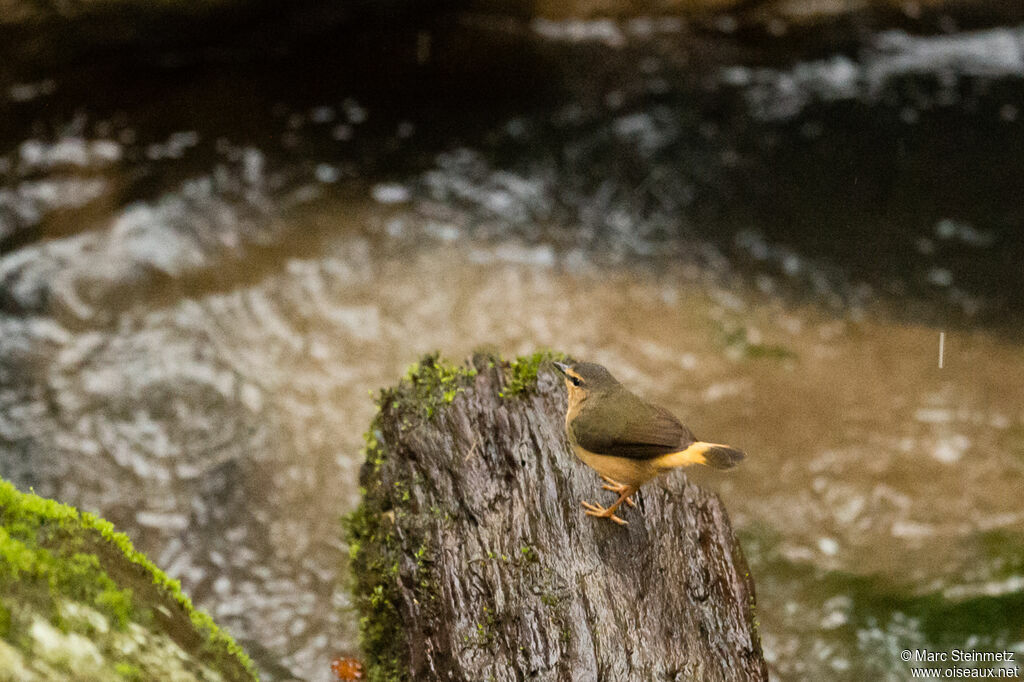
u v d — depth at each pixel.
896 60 19.03
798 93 18.08
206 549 9.97
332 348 12.73
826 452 11.22
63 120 15.96
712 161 16.48
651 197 15.70
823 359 12.75
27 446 11.09
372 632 7.43
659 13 19.39
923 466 11.03
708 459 5.40
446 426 6.91
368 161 16.12
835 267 14.41
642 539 6.14
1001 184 15.88
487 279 14.03
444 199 15.46
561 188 15.81
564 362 6.50
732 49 19.20
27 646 3.48
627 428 5.58
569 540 6.12
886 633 9.16
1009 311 13.52
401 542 6.60
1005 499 10.55
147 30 16.47
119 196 14.84
